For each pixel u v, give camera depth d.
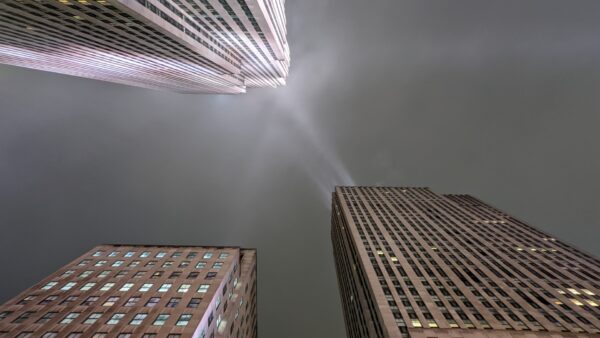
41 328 34.75
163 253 54.34
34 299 40.00
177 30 44.81
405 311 41.78
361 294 55.31
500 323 39.41
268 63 89.94
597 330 38.03
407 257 57.78
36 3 32.47
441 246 63.06
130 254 53.75
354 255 65.31
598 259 58.09
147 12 36.53
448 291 46.53
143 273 47.00
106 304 38.91
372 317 47.28
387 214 82.69
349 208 87.31
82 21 38.16
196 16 50.84
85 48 51.72
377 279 49.88
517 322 39.66
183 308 37.94
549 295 45.84
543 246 63.84
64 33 43.03
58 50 53.50
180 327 34.56
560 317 40.59
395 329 38.50
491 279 50.31
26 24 39.16
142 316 36.47
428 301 43.88
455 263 55.69
